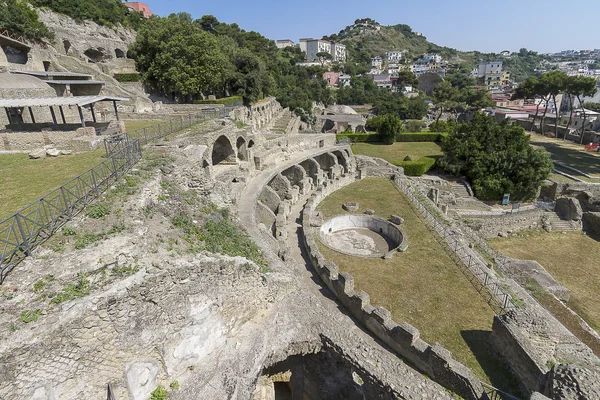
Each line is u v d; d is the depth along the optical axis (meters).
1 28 37.91
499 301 18.73
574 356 14.16
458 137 45.19
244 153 34.28
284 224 24.89
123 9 72.25
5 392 7.75
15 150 23.22
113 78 47.28
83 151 22.56
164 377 10.98
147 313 10.21
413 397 11.68
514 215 35.12
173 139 25.12
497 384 13.73
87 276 9.84
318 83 107.69
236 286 12.90
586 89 58.12
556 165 49.22
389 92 132.75
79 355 8.96
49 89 31.41
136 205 13.49
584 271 27.94
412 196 34.75
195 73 47.25
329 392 14.98
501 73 168.12
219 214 17.25
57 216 11.73
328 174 40.97
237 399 11.26
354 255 23.27
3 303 8.77
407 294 19.23
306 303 15.18
